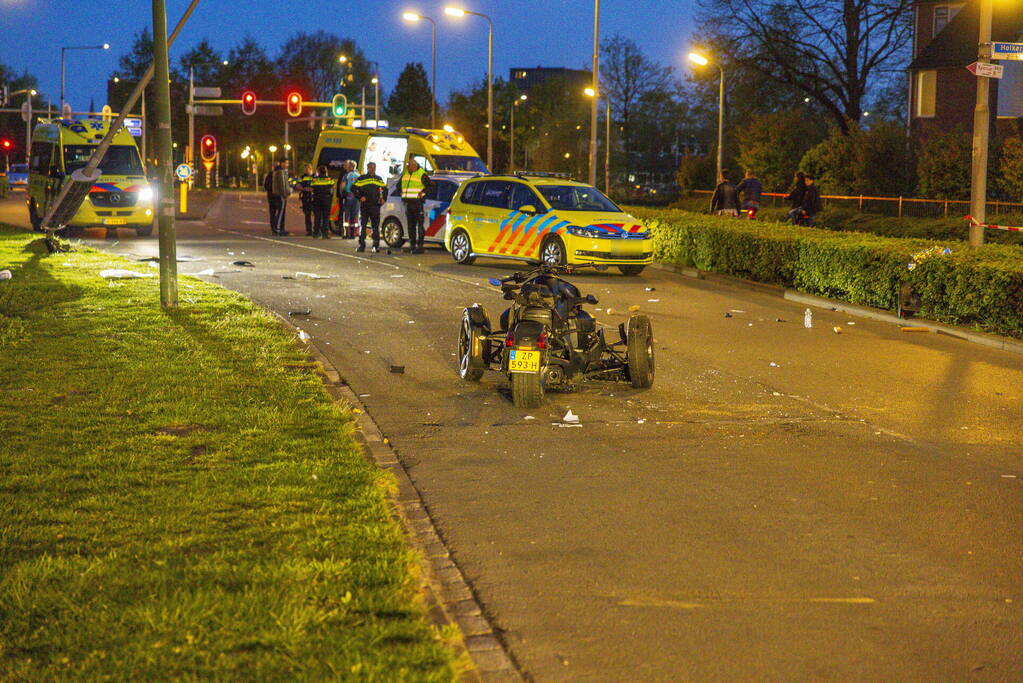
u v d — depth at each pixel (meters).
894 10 53.47
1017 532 6.15
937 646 4.60
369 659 4.07
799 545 5.86
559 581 5.27
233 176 122.94
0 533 5.38
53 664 4.03
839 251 16.78
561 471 7.27
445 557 5.44
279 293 16.42
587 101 105.19
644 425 8.70
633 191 78.56
